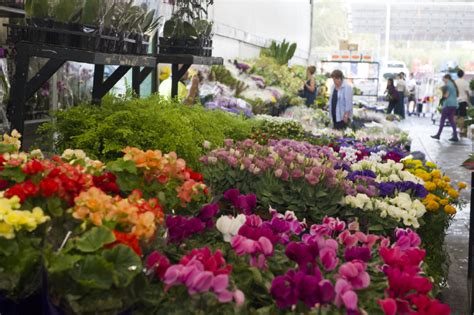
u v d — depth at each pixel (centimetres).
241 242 277
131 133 466
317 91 1686
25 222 237
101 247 235
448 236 824
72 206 276
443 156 1566
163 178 332
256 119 903
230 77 1089
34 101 557
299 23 2280
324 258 276
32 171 294
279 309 253
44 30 431
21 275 238
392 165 602
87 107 495
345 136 990
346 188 464
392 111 2325
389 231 443
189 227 300
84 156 358
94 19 436
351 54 1959
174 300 244
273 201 455
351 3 3225
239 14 1455
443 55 3759
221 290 234
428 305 243
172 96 737
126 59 468
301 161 495
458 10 3294
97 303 226
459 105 1961
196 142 554
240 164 476
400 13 3300
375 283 283
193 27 691
